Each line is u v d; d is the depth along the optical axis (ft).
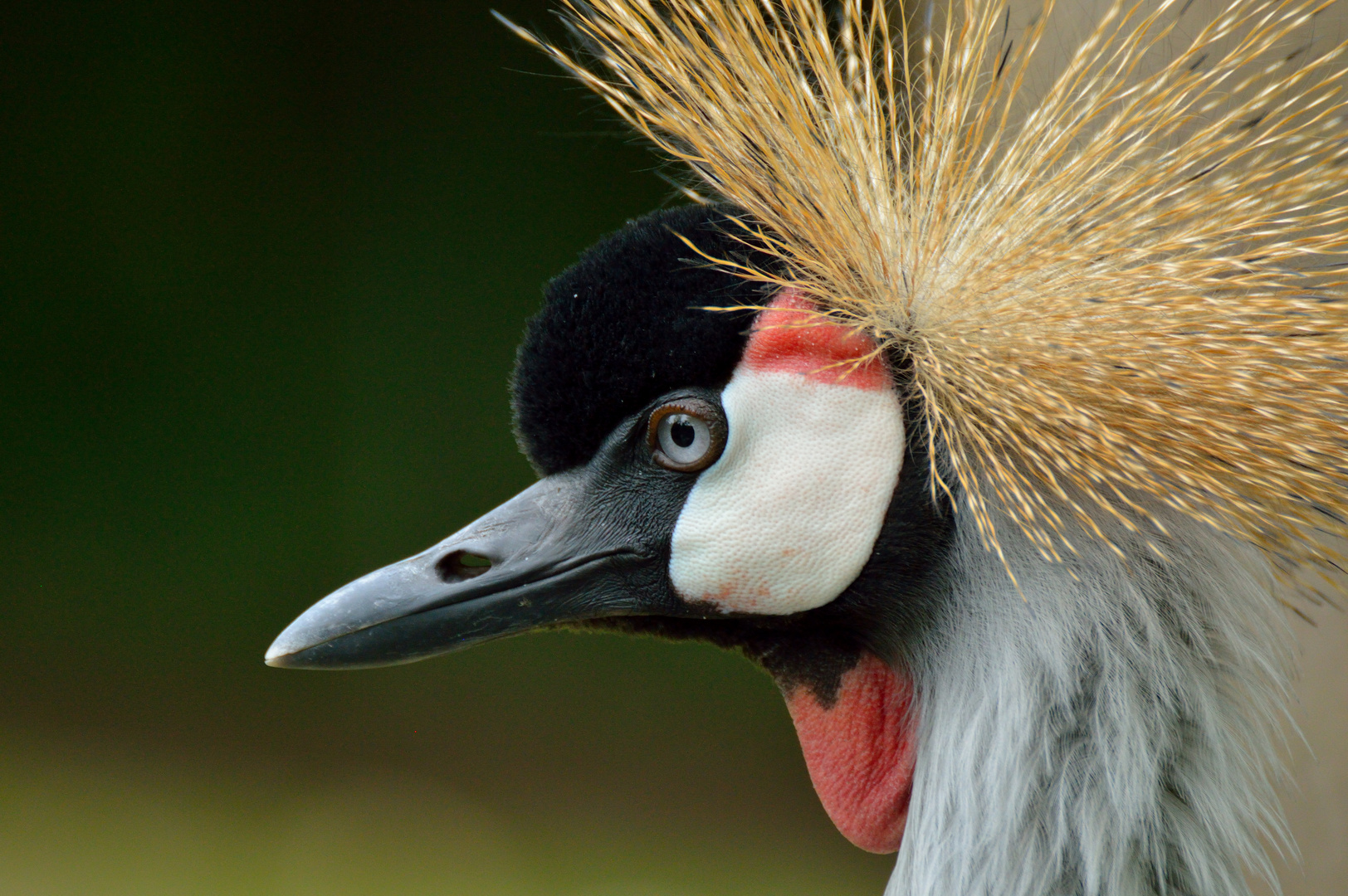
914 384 11.11
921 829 11.15
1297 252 11.04
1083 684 11.10
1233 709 11.12
